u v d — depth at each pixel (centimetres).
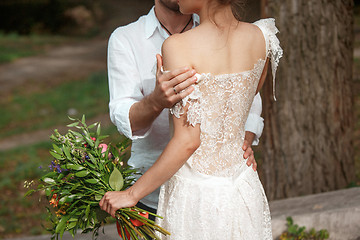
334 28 541
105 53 2289
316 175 559
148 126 265
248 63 243
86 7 3019
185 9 241
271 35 255
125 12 3003
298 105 550
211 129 239
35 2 2994
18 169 932
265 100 558
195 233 242
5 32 2959
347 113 561
